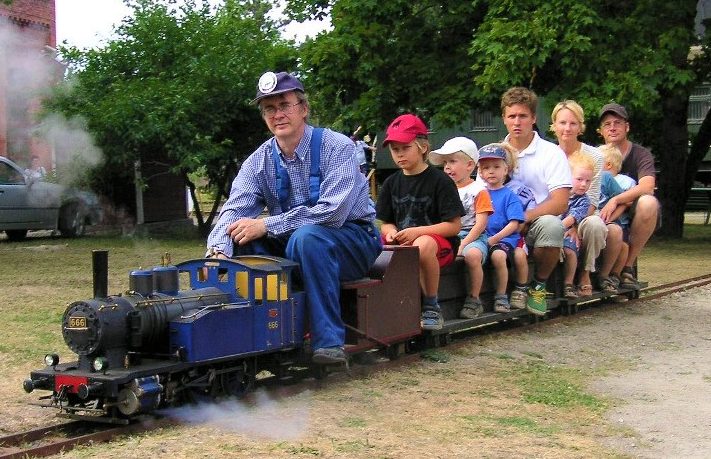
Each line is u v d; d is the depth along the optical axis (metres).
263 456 4.66
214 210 19.97
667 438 5.22
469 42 18.27
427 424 5.37
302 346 6.02
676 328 8.88
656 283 12.08
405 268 6.79
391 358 7.00
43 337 7.85
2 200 17.67
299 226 6.04
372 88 18.17
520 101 8.50
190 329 5.17
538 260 8.45
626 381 6.66
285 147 6.22
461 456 4.76
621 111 10.03
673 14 16.75
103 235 20.11
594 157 9.33
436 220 7.34
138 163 19.38
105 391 4.89
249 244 6.28
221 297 5.57
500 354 7.50
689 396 6.21
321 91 18.69
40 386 5.12
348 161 6.20
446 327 7.41
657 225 10.26
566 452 4.89
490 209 7.84
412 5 17.88
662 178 19.88
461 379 6.59
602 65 16.11
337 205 6.05
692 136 22.03
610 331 8.68
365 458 4.68
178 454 4.67
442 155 7.95
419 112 18.58
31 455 4.61
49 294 10.62
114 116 17.94
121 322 5.02
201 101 18.55
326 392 6.09
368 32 17.81
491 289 8.32
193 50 19.42
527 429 5.31
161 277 5.35
